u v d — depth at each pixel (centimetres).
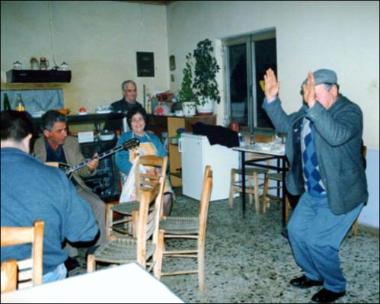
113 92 646
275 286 292
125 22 648
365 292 277
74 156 352
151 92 680
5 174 161
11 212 161
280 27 482
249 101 564
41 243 152
